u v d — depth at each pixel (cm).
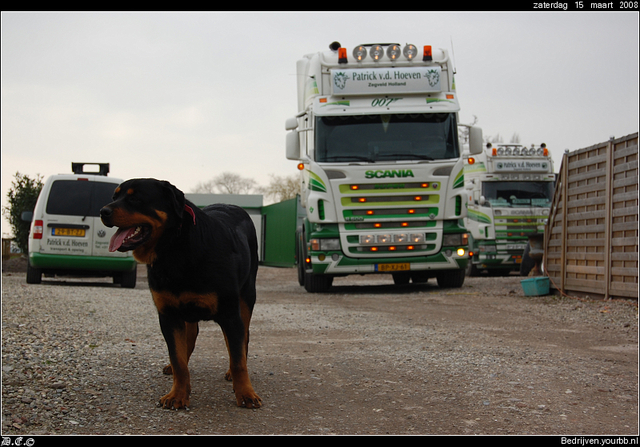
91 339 669
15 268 2038
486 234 2080
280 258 2764
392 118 1322
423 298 1227
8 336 649
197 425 390
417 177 1306
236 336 435
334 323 855
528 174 2098
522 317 933
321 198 1316
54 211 1318
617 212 1048
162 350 623
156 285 415
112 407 419
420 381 512
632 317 898
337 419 410
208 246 418
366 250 1326
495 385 500
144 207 395
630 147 1012
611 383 513
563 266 1220
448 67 1356
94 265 1325
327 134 1324
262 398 455
